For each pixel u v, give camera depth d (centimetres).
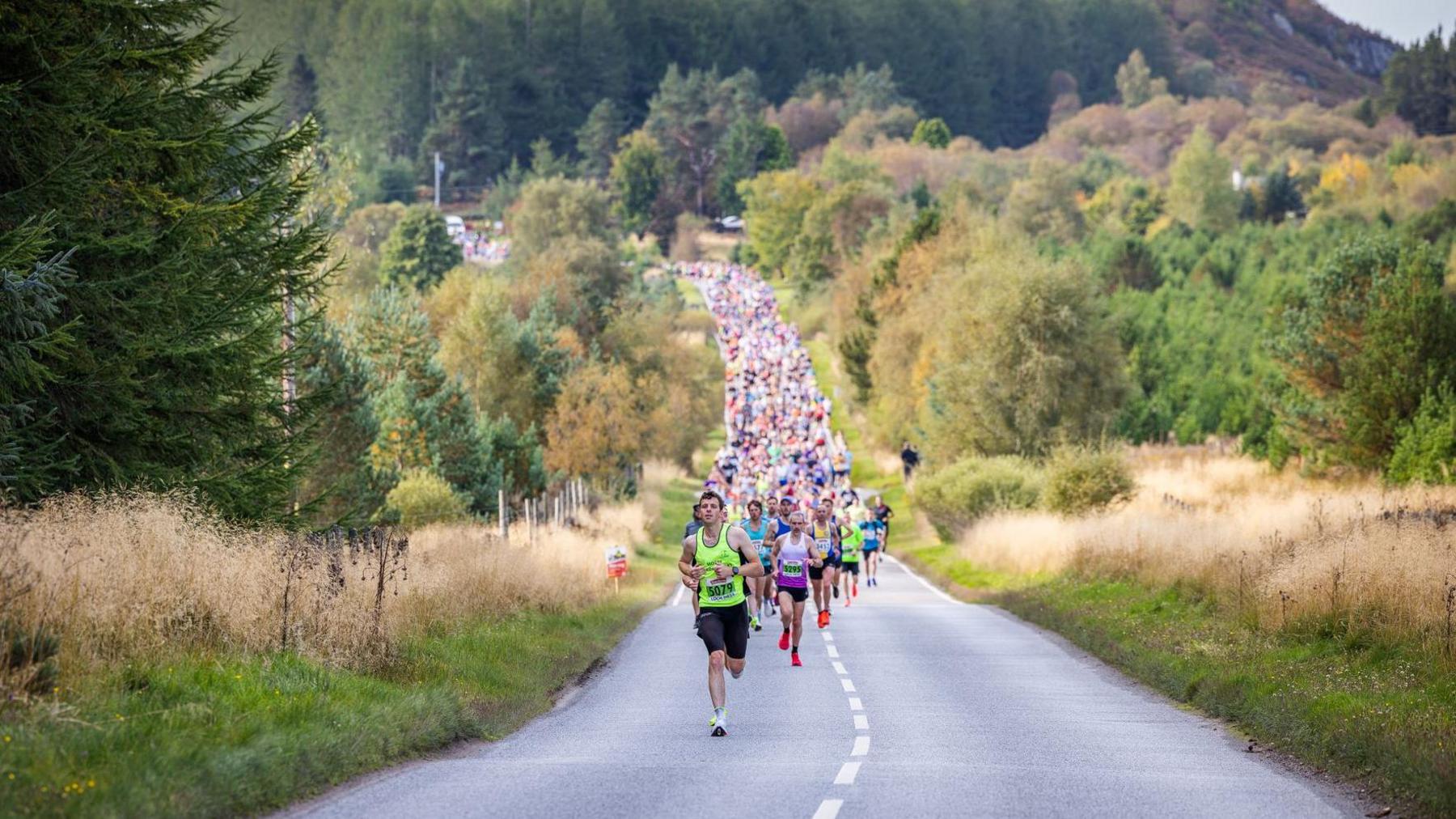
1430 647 3475
